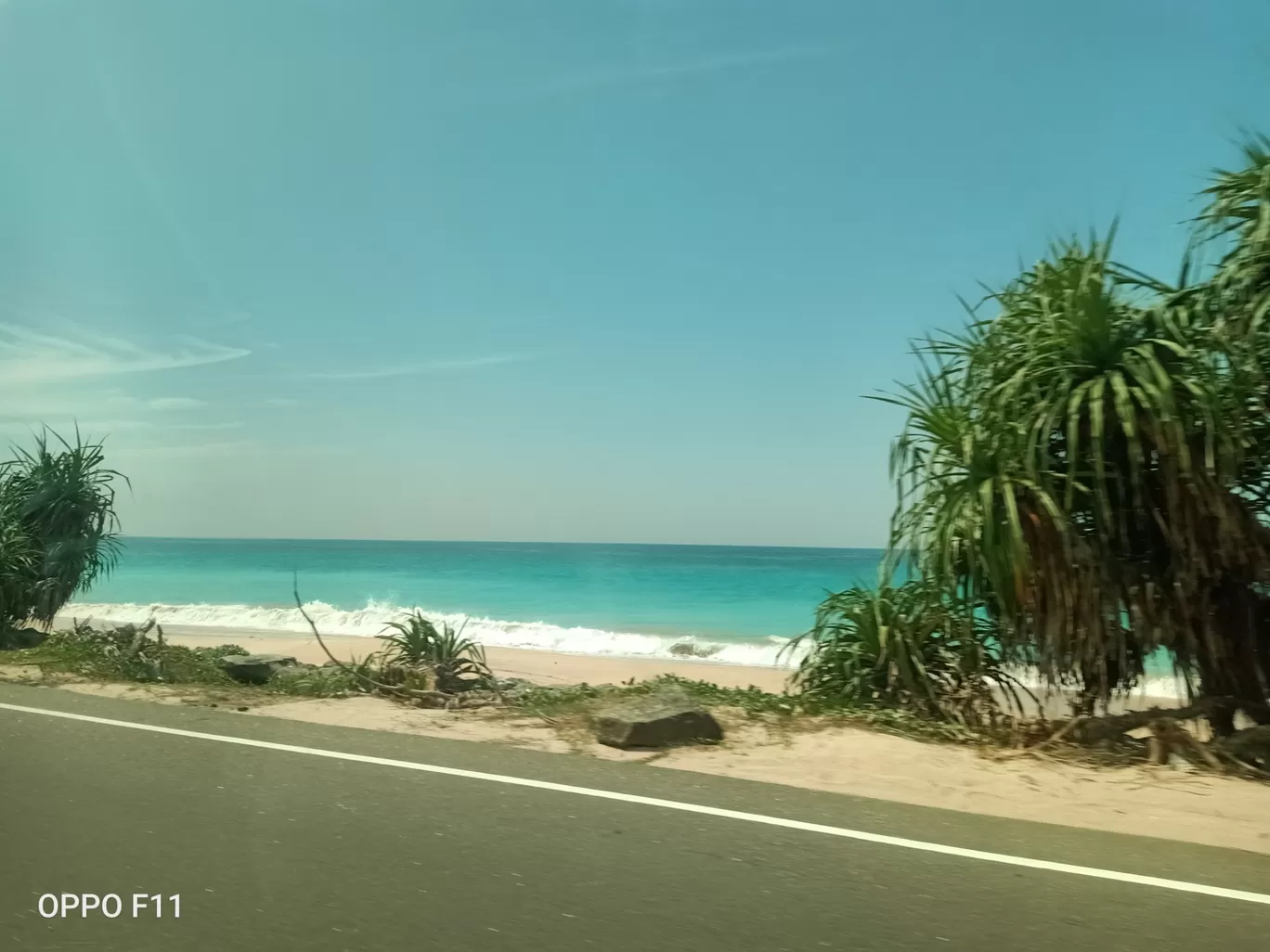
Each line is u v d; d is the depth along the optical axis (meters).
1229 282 7.13
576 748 7.53
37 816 5.55
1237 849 5.27
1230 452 6.90
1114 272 7.49
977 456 7.50
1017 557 7.14
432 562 62.91
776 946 4.01
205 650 13.30
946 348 8.07
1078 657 7.74
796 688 10.34
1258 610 7.97
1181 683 8.52
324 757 7.04
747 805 5.95
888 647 8.79
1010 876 4.82
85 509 15.25
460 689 10.65
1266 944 4.07
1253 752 7.18
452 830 5.41
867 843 5.28
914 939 4.09
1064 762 7.17
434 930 4.11
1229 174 7.23
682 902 4.45
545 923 4.19
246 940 3.98
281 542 137.50
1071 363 7.30
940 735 8.05
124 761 6.84
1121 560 7.79
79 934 4.01
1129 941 4.09
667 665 18.14
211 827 5.38
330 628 24.66
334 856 4.96
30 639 14.00
